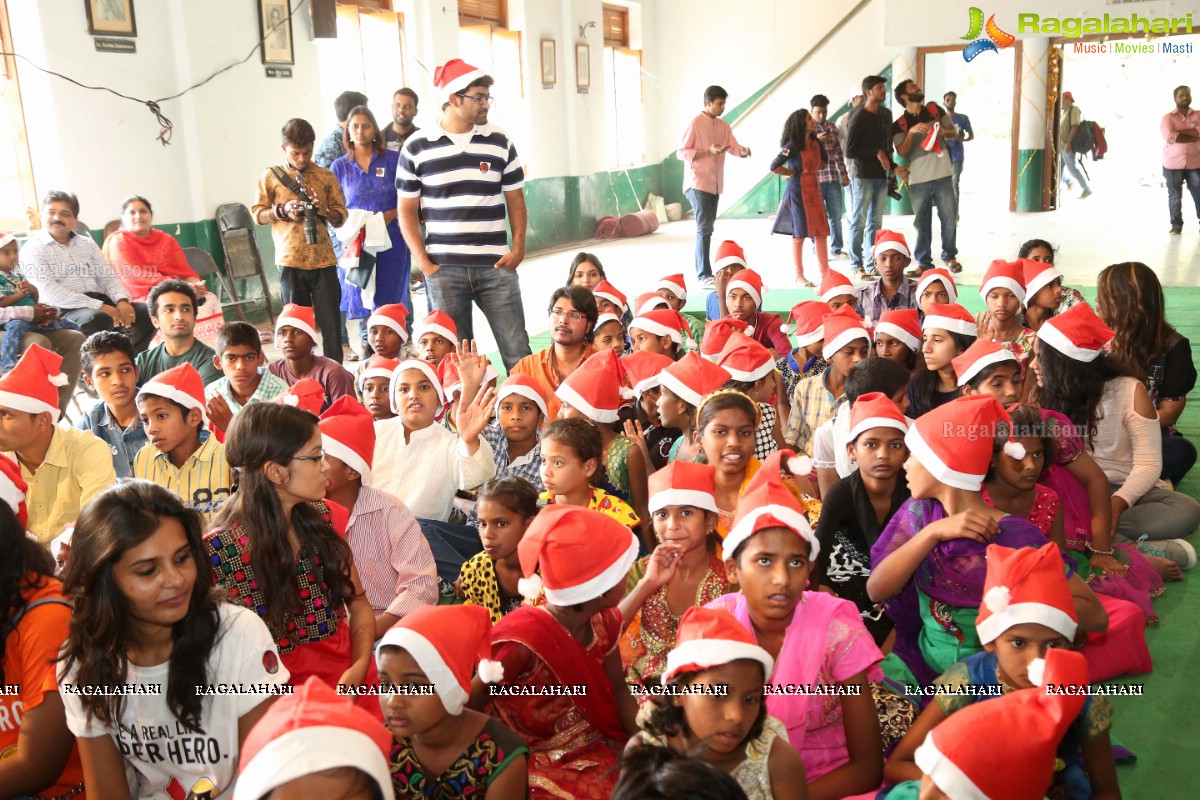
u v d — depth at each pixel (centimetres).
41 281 591
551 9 1400
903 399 330
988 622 198
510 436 356
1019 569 196
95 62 746
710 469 251
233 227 858
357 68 1067
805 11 1616
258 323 897
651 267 1177
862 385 326
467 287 543
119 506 182
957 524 232
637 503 334
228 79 855
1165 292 855
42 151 725
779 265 1148
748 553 206
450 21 1152
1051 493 279
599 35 1505
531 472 356
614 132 1656
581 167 1488
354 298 718
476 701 211
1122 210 1533
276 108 911
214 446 321
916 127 1025
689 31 1694
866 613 269
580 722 220
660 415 368
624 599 238
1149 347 404
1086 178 1761
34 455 329
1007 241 1230
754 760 176
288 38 916
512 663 215
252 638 198
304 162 650
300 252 645
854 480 276
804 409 416
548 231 1429
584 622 225
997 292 454
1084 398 359
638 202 1675
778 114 1669
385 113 1116
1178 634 317
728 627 171
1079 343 355
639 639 254
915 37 1481
